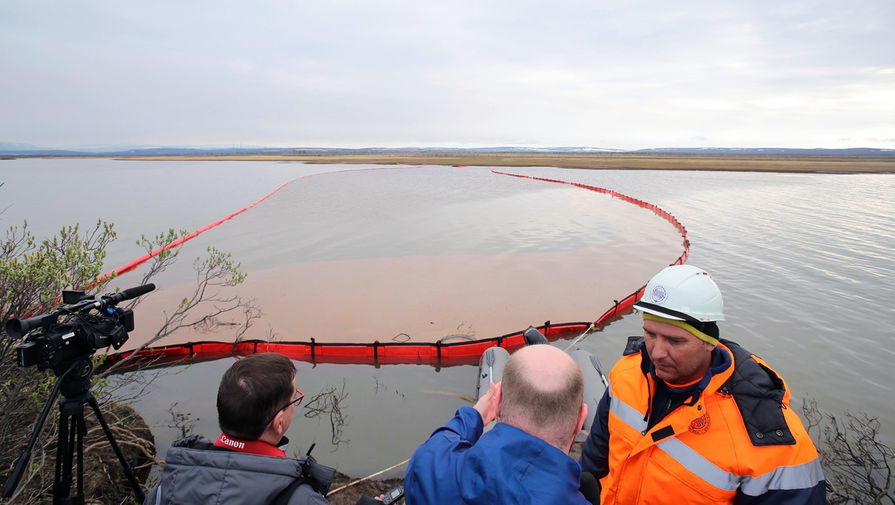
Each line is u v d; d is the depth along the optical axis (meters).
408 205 28.12
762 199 32.34
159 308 9.91
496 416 1.97
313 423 5.84
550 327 8.56
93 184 45.06
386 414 6.04
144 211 25.88
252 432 1.80
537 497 1.41
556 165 86.56
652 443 2.01
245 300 10.47
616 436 2.20
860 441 5.36
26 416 4.04
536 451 1.49
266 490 1.62
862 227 20.72
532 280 12.08
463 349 7.61
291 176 57.06
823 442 5.50
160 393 6.51
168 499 1.68
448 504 1.55
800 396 6.64
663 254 15.27
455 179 51.56
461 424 1.91
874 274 12.80
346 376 7.03
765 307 10.14
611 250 15.81
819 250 15.91
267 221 22.17
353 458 5.16
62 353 2.19
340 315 9.49
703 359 1.92
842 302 10.45
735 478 1.85
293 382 1.93
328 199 31.45
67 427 2.29
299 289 11.25
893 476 4.83
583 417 1.63
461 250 15.70
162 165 95.12
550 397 1.51
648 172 66.50
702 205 28.95
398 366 7.35
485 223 21.39
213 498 1.61
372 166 84.81
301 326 8.91
